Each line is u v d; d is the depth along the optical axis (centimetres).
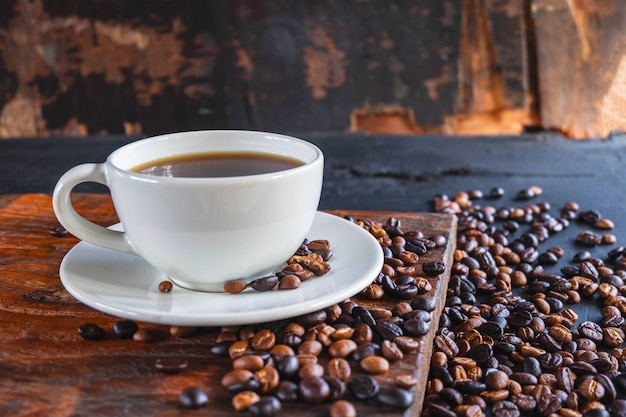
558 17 113
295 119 125
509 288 52
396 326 39
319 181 41
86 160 91
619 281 53
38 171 86
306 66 122
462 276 52
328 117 124
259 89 123
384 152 94
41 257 49
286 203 39
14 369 37
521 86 118
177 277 40
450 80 120
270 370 35
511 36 116
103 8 120
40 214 57
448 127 123
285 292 39
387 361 37
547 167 85
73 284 39
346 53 120
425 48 119
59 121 127
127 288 40
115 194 40
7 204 59
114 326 39
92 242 42
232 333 39
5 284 45
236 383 35
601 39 112
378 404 35
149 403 34
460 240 58
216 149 45
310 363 36
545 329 47
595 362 43
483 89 120
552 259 57
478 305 50
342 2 118
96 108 126
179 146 45
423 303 42
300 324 39
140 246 40
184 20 120
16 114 127
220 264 39
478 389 40
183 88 124
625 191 75
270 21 119
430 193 77
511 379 42
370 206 72
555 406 40
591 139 98
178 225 38
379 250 43
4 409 34
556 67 116
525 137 100
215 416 34
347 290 38
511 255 57
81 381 36
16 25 122
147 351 38
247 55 122
